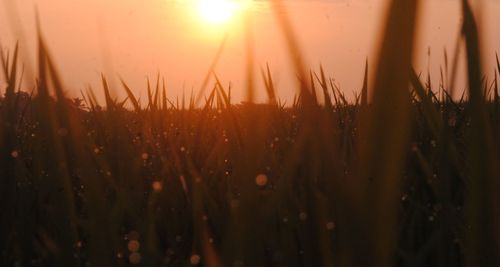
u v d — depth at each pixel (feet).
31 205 3.45
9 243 3.06
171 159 4.91
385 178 1.59
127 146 3.63
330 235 2.27
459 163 3.48
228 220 3.08
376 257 1.61
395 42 1.53
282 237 2.61
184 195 3.93
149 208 2.96
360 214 1.62
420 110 4.78
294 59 1.65
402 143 1.57
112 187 3.84
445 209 2.27
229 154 4.65
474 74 1.70
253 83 1.92
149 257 2.64
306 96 1.66
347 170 3.27
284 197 2.92
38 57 2.16
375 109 1.57
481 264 1.77
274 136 4.96
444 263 2.27
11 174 3.10
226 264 2.03
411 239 2.98
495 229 1.77
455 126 4.24
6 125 3.12
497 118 4.03
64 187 2.39
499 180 1.77
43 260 2.90
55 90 2.23
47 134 2.30
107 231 2.32
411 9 1.52
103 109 5.32
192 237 3.39
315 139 1.66
